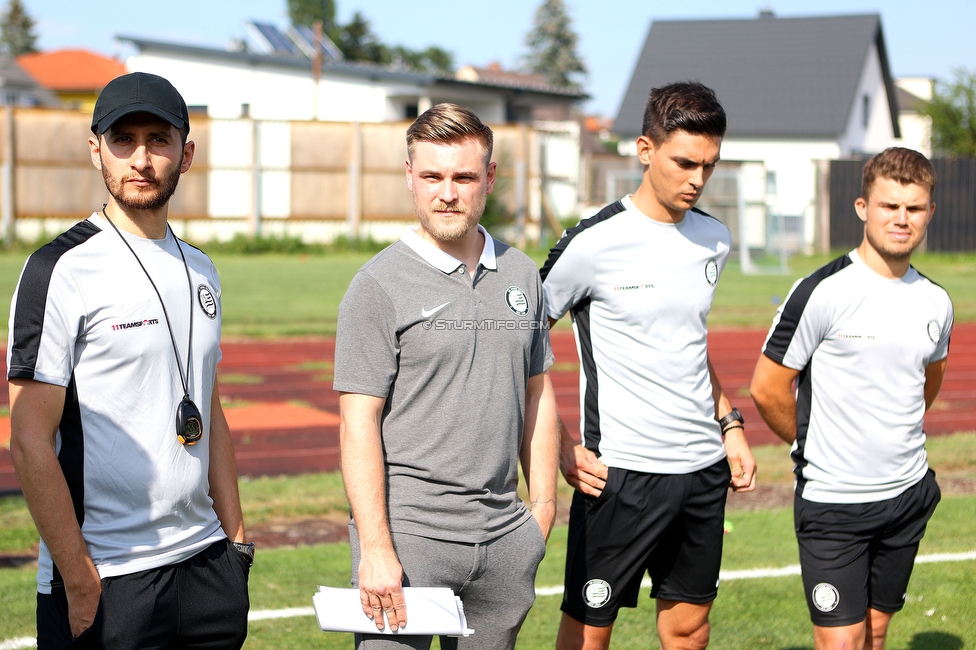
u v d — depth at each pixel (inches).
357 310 117.6
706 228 148.9
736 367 525.3
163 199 113.2
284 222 1269.7
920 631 185.0
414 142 119.2
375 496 114.5
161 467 112.0
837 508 145.7
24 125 1200.2
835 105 1593.3
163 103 111.1
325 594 112.7
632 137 1657.2
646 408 143.6
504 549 120.8
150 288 112.9
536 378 131.1
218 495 124.4
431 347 117.6
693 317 145.4
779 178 1321.4
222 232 1262.3
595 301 146.9
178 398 114.3
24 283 107.0
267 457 335.0
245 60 1507.1
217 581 117.3
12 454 106.0
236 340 592.1
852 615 146.2
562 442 145.2
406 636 114.2
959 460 313.3
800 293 147.3
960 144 1476.4
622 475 143.5
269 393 449.7
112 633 108.4
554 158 1375.5
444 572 117.9
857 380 144.6
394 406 119.4
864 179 144.7
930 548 230.4
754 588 206.8
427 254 119.9
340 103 1508.4
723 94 1656.0
